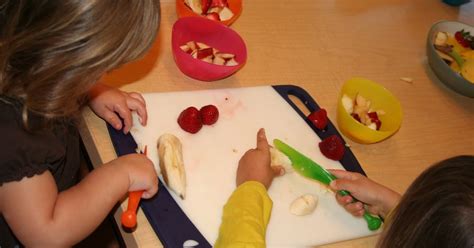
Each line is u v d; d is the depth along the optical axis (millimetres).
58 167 798
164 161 802
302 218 824
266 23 1159
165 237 738
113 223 797
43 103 659
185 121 867
